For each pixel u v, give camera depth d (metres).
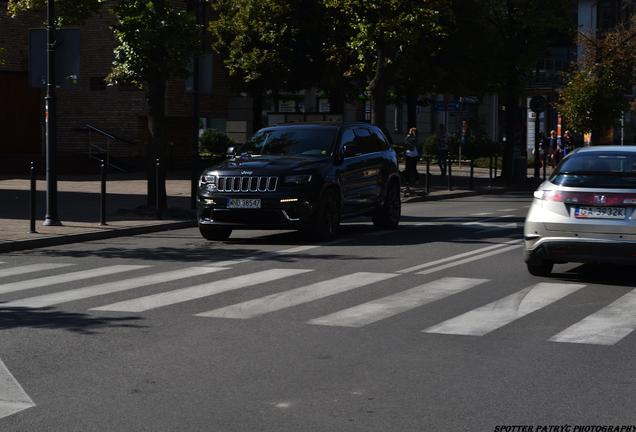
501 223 24.70
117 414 7.54
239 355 9.59
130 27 24.84
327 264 16.42
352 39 34.41
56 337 10.45
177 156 47.62
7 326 11.06
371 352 9.73
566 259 14.27
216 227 19.64
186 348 9.90
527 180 46.41
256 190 19.25
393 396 8.07
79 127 46.78
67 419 7.41
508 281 14.54
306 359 9.41
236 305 12.44
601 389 8.30
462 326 11.09
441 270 15.70
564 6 44.34
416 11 33.12
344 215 20.75
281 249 18.69
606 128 50.22
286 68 45.72
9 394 8.12
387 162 22.81
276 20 45.56
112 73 25.45
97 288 13.88
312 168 19.66
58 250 18.92
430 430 7.14
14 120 46.19
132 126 46.12
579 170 14.43
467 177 48.81
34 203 20.61
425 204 32.81
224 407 7.73
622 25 61.50
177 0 44.12
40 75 22.12
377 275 15.10
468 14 43.50
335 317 11.62
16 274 15.45
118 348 9.90
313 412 7.60
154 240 20.72
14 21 45.41
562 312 12.00
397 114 71.25
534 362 9.31
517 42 45.47
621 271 15.66
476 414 7.55
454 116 75.06
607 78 48.47
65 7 25.16
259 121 50.34
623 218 13.88
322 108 62.84
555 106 50.47
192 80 27.12
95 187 35.59
